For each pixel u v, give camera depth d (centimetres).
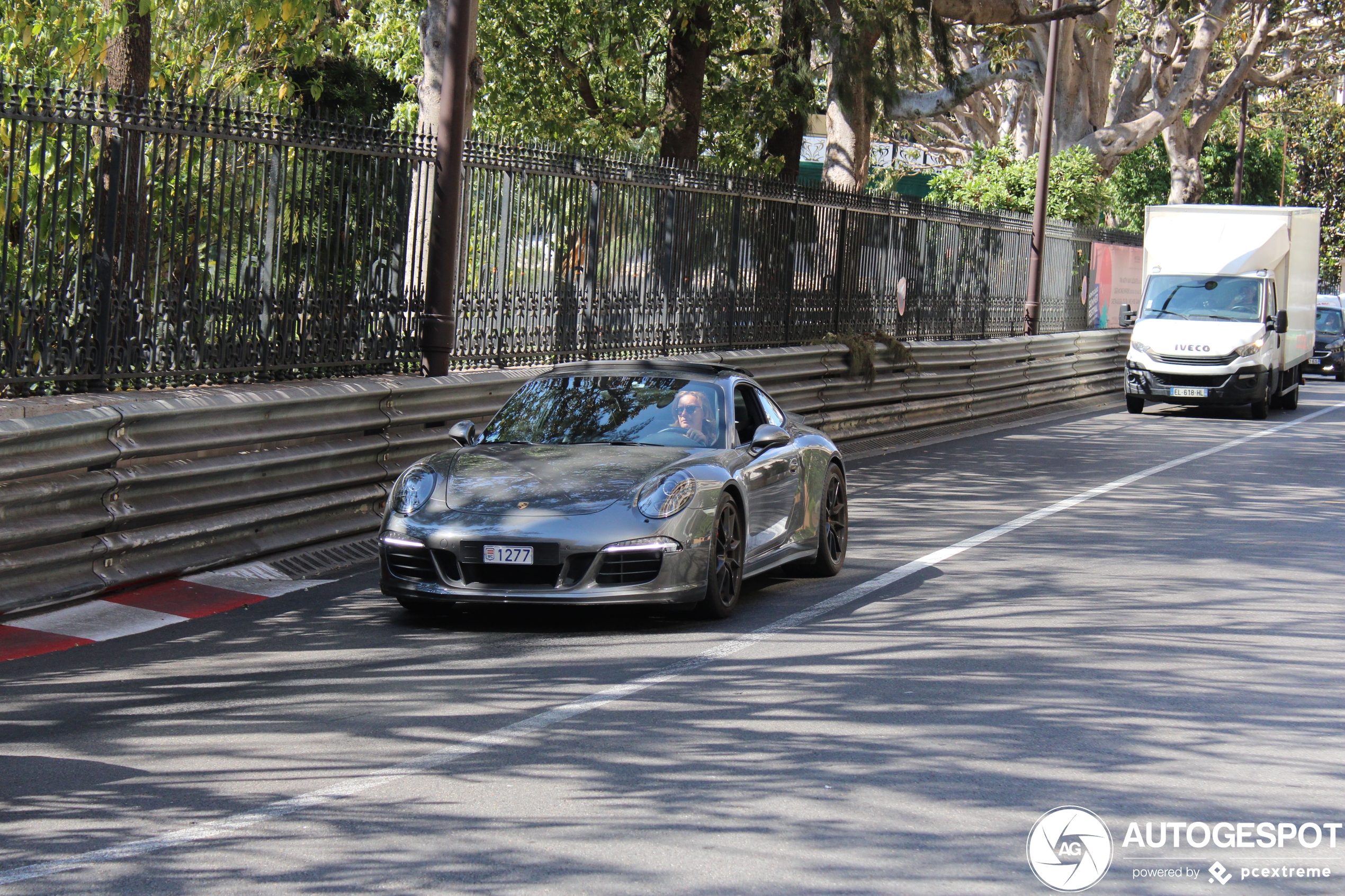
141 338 910
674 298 1557
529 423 862
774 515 860
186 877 409
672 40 2352
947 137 4891
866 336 1864
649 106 2706
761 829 455
